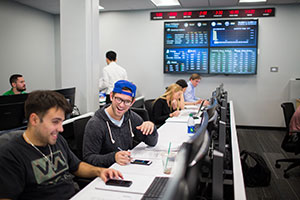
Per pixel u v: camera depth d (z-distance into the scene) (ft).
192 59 18.86
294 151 10.66
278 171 11.33
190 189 2.40
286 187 9.75
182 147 2.48
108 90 15.64
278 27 17.95
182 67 19.07
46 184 4.16
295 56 17.97
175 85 11.87
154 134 6.44
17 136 4.07
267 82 18.53
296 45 17.89
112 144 5.93
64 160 4.62
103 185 4.39
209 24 18.37
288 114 11.15
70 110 4.24
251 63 18.11
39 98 3.90
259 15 17.97
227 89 19.13
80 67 11.47
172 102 11.83
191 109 13.46
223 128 5.61
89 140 5.68
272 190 9.51
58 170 4.41
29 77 19.06
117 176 4.58
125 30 20.24
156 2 18.10
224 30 18.19
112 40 20.56
